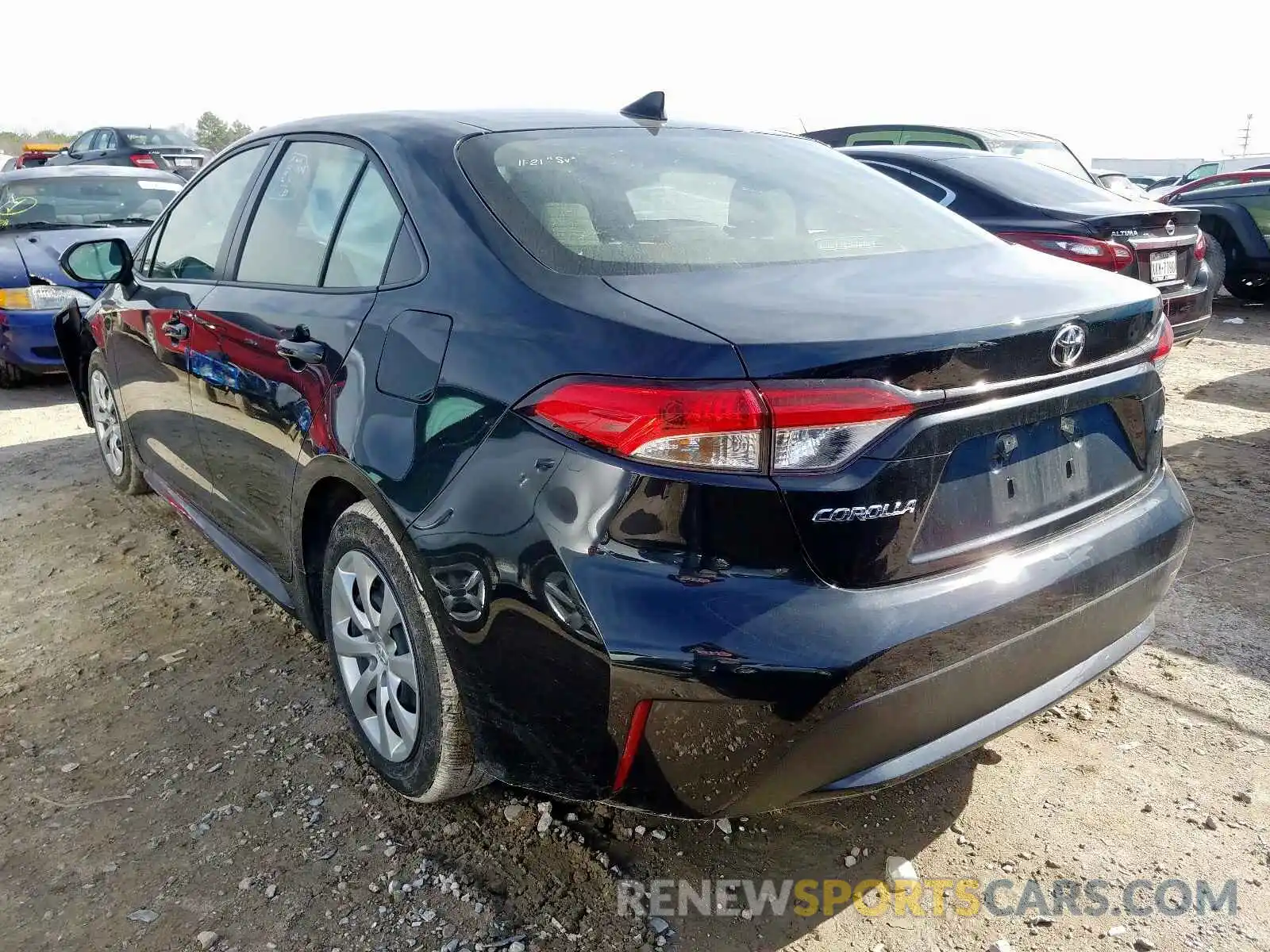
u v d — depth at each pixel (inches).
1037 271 88.7
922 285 79.3
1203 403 238.8
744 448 65.3
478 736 79.5
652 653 66.0
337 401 90.7
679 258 82.7
